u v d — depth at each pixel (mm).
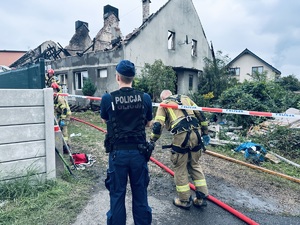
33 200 2816
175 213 2799
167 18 15109
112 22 16891
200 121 2990
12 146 3014
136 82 11297
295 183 3900
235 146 5824
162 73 11906
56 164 3605
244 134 7074
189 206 2887
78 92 14852
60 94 4953
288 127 6141
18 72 4473
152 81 11602
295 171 4488
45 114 3230
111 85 12898
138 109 2145
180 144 2766
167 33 15180
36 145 3197
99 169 4094
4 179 2973
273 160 4934
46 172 3295
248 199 3250
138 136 2129
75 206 2797
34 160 3188
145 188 2209
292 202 3205
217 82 17203
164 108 2900
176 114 2859
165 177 3875
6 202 2762
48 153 3283
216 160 4957
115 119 2092
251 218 2758
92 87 13094
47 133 3258
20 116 3049
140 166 2135
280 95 10594
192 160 2881
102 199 3020
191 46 17500
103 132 7305
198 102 12773
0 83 5477
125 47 12344
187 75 16969
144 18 15852
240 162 4750
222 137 6461
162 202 3053
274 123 6613
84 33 20141
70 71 15305
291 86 28000
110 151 2131
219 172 4254
